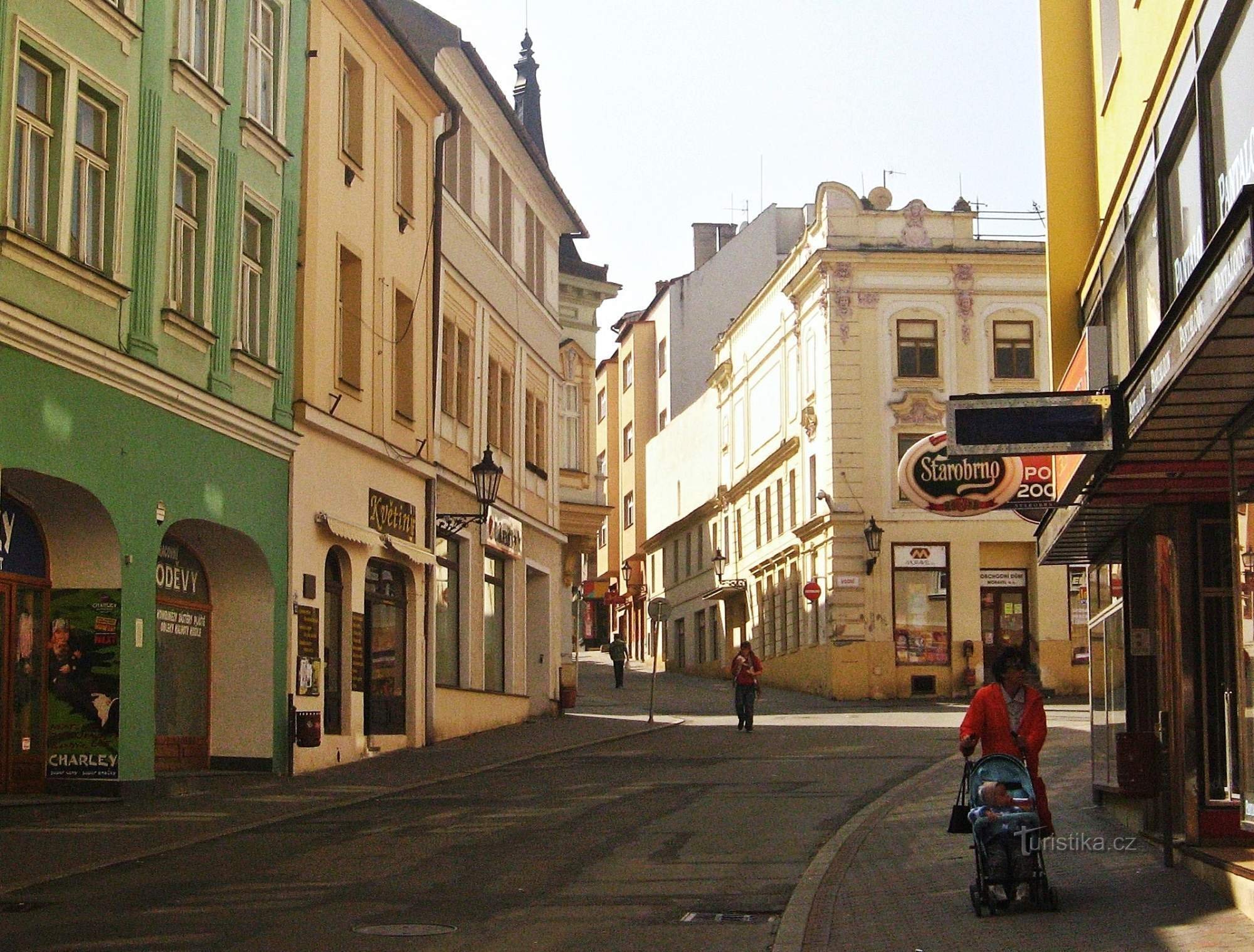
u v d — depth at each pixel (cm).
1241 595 1134
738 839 1577
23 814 1670
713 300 7844
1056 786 2000
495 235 3475
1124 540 1480
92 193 1797
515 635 3597
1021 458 1559
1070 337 1875
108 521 1806
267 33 2317
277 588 2272
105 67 1800
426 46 3047
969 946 1021
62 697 1820
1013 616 5069
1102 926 1066
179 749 2166
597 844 1538
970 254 5166
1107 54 1714
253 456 2211
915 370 5159
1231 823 1274
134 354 1850
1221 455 1172
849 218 5212
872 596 5041
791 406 5694
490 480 2980
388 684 2791
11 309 1567
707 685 6116
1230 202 1084
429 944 1048
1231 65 1078
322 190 2466
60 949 1010
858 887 1271
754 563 6231
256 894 1242
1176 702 1293
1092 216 1866
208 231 2072
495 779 2239
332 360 2492
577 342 4366
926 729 3341
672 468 7831
